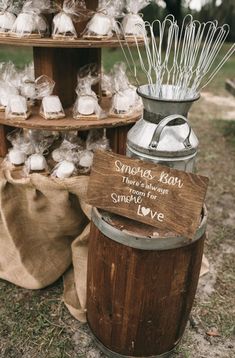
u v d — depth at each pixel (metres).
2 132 1.99
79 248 1.97
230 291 2.13
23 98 1.78
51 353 1.74
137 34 1.76
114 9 1.74
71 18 1.67
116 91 1.90
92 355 1.74
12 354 1.73
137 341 1.59
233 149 3.99
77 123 1.73
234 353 1.78
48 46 1.61
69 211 1.84
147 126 1.43
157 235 1.37
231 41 7.66
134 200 1.42
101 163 1.47
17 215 1.94
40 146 1.93
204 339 1.84
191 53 1.42
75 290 2.02
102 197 1.47
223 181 3.35
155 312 1.50
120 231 1.38
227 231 2.66
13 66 2.08
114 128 1.89
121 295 1.49
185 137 1.41
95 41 1.63
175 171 1.36
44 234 2.02
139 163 1.41
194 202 1.34
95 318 1.68
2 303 2.00
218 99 5.71
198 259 1.50
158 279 1.42
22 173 1.88
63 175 1.80
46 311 1.95
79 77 1.88
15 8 1.74
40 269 2.04
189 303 1.59
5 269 2.10
